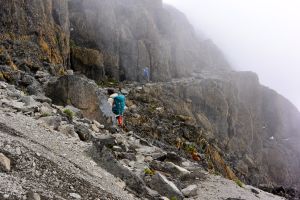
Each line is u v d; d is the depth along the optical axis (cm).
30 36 4931
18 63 4284
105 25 7331
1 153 1361
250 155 8925
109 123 3116
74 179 1532
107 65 7219
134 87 6812
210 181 2491
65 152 1852
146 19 8288
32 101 2475
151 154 2605
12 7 4728
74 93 2955
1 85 2753
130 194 1777
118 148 2427
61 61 5512
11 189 1191
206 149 5244
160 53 8256
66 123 2362
